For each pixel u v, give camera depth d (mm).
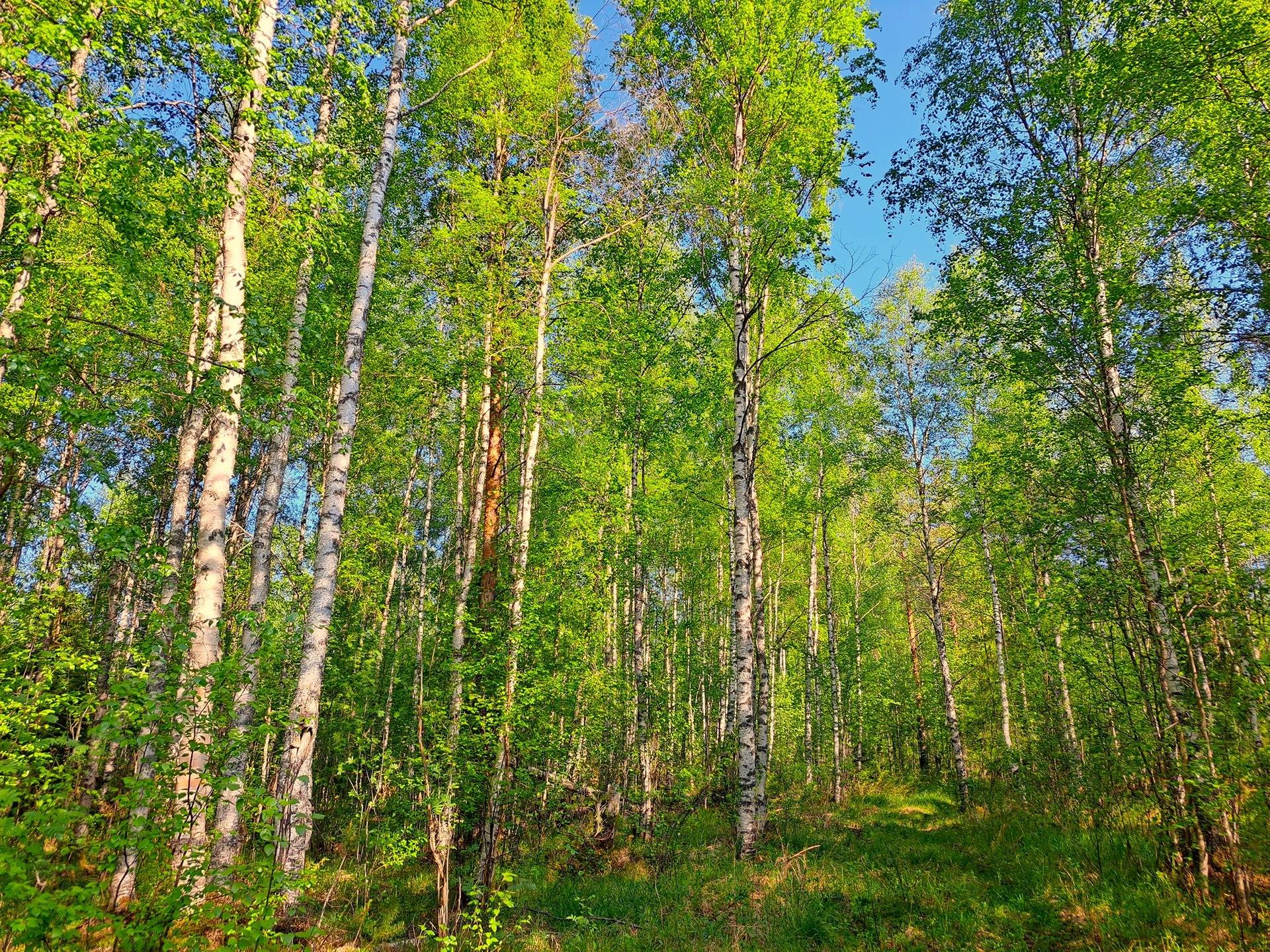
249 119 6383
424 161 12883
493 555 11141
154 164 6172
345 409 7918
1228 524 13070
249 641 9680
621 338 13164
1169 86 8242
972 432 17047
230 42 6051
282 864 6504
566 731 10703
